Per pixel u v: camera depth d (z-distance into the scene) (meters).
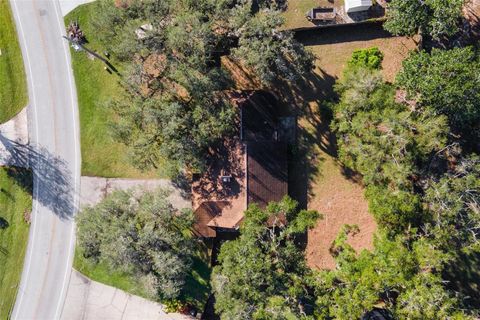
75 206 53.31
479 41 48.47
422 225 42.03
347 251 42.66
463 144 47.38
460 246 42.62
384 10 49.00
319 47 50.69
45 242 53.56
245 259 41.03
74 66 53.28
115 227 43.19
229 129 46.69
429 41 49.12
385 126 41.41
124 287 52.50
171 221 46.44
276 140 48.97
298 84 50.78
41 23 53.44
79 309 53.16
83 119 53.34
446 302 38.47
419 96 41.78
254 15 49.28
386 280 38.78
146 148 45.50
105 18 43.81
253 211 43.59
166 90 46.44
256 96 48.56
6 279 53.84
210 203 48.66
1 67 53.56
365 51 48.69
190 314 51.50
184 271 47.06
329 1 49.59
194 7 44.09
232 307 41.12
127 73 43.88
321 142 50.53
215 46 46.53
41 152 53.44
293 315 40.28
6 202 53.53
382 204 40.75
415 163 42.22
